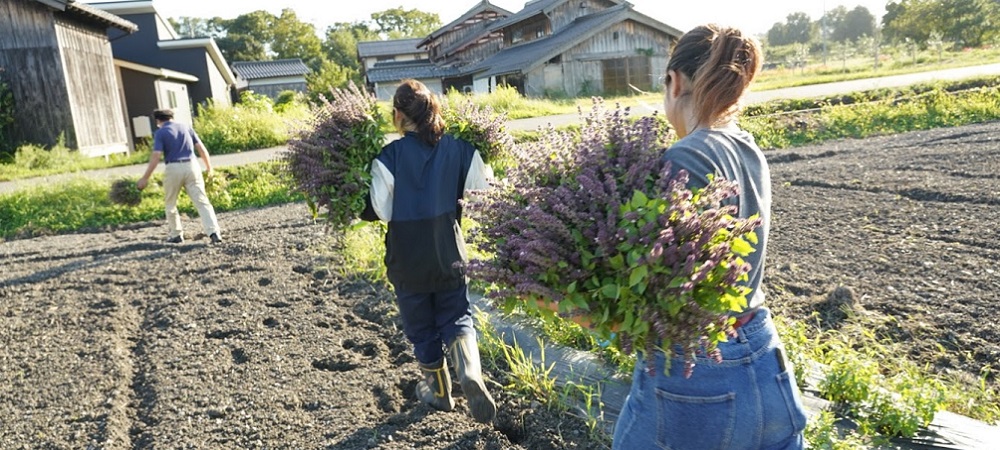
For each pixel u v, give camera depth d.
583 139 1.93
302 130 3.20
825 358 3.62
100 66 20.52
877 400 3.08
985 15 60.53
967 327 4.20
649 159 1.78
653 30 32.06
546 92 30.88
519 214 1.87
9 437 3.55
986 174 8.56
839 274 5.37
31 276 7.07
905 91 18.70
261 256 7.30
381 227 3.50
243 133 18.78
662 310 1.61
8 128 17.92
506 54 38.75
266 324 5.11
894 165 10.00
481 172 3.26
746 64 1.76
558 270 1.75
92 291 6.31
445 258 3.18
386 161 3.13
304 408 3.71
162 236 9.55
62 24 18.36
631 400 1.86
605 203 1.72
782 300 4.90
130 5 31.36
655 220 1.59
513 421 3.43
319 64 96.06
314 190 3.16
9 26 17.70
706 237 1.56
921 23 64.12
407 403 3.78
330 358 4.36
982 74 21.05
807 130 15.91
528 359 3.92
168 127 8.22
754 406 1.68
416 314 3.30
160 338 4.86
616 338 1.73
